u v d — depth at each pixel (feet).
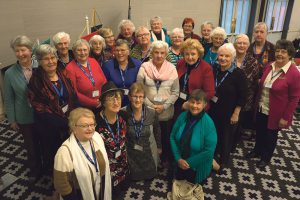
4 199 8.56
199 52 8.85
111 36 11.55
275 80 8.94
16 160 10.57
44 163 9.49
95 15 15.70
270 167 10.27
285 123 9.04
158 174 9.82
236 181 9.48
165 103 9.03
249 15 21.65
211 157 8.35
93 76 8.91
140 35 10.57
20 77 7.95
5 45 13.06
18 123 8.40
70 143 5.87
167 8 18.12
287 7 22.48
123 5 16.56
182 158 8.64
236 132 10.75
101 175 6.43
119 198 8.61
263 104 9.53
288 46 8.46
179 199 8.29
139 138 8.38
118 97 6.95
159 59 8.86
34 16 13.67
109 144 7.25
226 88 8.85
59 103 7.84
